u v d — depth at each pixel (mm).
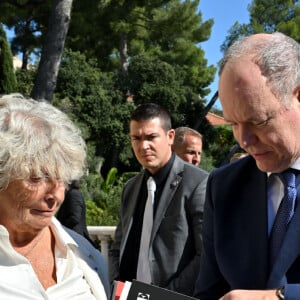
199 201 2959
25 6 17906
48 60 11961
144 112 3180
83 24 20672
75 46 23578
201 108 21719
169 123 3271
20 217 1684
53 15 12000
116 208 10875
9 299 1649
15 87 19750
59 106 18469
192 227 2963
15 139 1613
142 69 21078
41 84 11953
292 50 1545
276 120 1515
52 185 1690
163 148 3162
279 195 1722
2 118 1663
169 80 21219
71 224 4477
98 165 18078
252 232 1730
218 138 23141
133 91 21141
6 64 19469
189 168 3135
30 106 1740
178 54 26141
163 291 1641
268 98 1498
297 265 1590
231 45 1627
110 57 25641
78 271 1894
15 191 1653
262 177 1770
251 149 1574
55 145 1667
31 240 1835
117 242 3471
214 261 1896
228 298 1481
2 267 1704
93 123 19453
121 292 1800
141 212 3307
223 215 1830
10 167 1603
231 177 1866
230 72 1553
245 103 1506
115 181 16812
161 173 3156
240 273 1723
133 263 3305
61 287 1801
